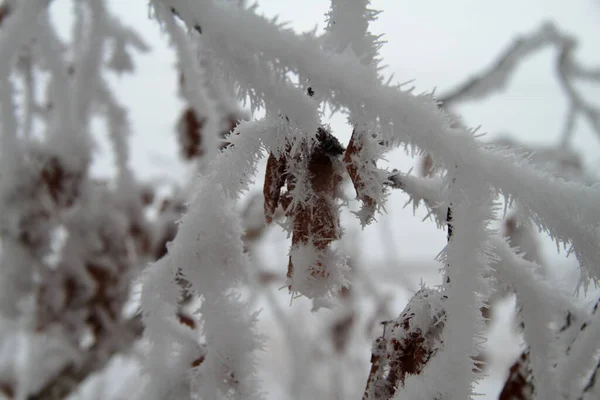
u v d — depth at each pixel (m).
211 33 0.17
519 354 0.23
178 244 0.20
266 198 0.20
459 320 0.18
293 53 0.17
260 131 0.19
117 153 0.36
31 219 0.30
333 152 0.20
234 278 0.20
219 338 0.20
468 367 0.18
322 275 0.20
